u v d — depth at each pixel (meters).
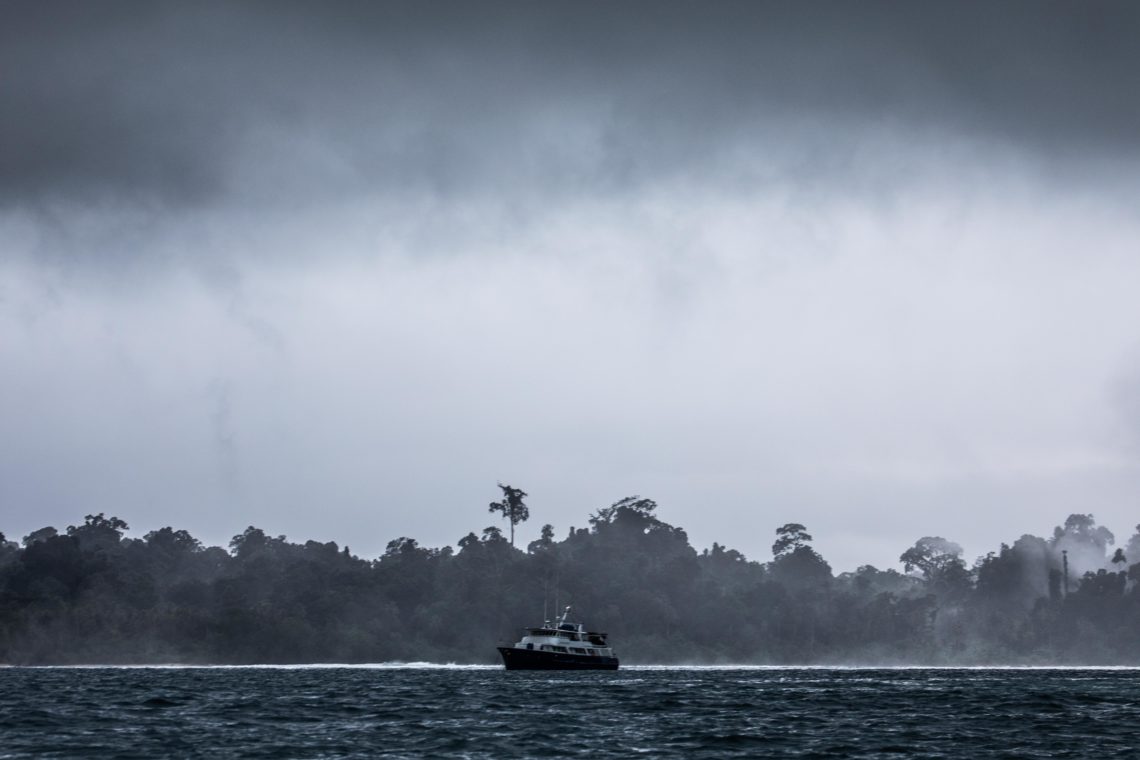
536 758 179.00
